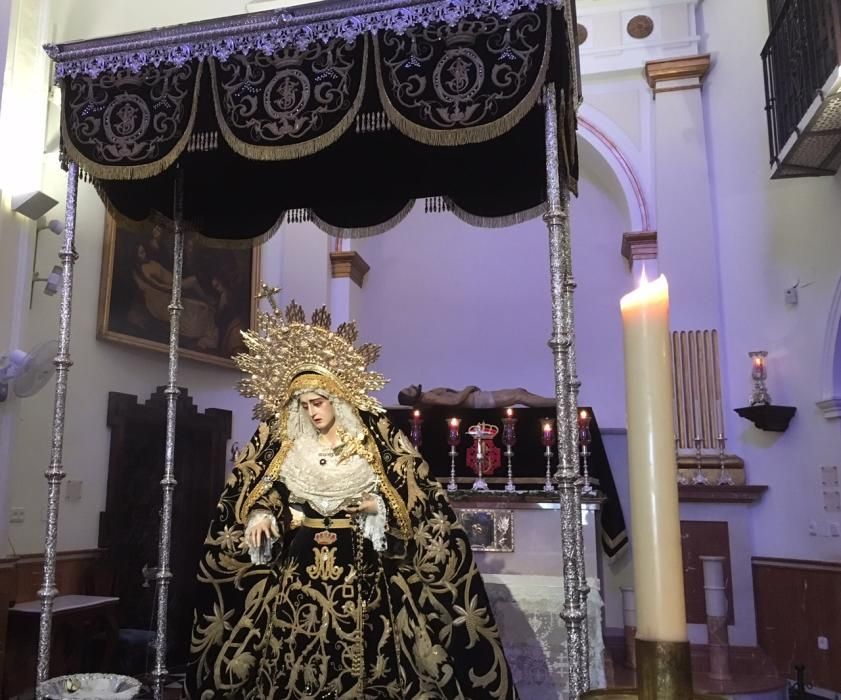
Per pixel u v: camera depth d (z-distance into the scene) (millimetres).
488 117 2922
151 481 6273
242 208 4508
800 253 6613
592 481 4715
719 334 7113
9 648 4594
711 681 5820
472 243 8805
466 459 5953
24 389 4523
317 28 3154
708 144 7559
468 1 3010
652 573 912
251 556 3119
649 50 7820
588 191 8445
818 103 5125
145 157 3256
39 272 5309
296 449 3326
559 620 3855
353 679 2947
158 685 3760
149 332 6383
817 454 6289
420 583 3156
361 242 9023
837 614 5934
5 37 4520
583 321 8164
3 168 4820
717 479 6809
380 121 3182
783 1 6445
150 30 3309
